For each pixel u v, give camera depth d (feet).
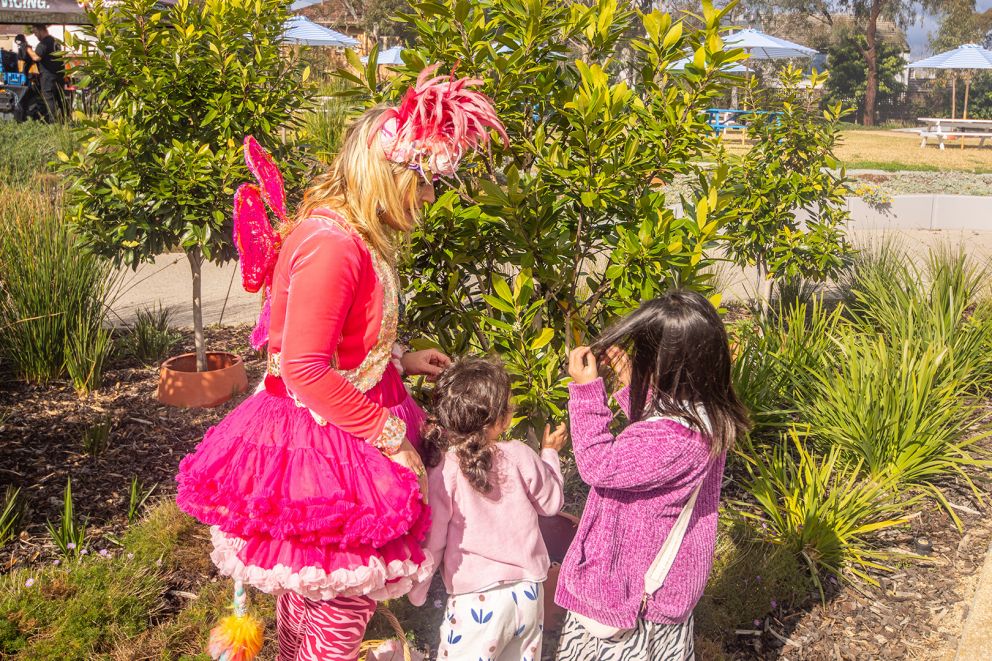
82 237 18.26
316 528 6.90
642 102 12.43
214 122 18.52
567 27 11.69
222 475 7.22
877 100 169.17
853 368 17.06
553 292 12.14
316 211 7.29
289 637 8.66
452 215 10.75
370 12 111.34
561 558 11.16
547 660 10.75
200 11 19.39
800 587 12.89
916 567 13.74
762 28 169.17
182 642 10.84
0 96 49.34
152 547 12.69
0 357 19.12
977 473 16.75
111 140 17.08
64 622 10.84
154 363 20.97
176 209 17.52
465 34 11.32
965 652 11.35
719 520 14.43
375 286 7.30
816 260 25.13
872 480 15.78
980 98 172.04
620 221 12.09
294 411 7.39
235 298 27.09
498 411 8.56
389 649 9.39
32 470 15.20
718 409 7.92
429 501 8.51
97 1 17.58
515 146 12.09
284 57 20.59
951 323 20.58
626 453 7.86
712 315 7.87
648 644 8.27
